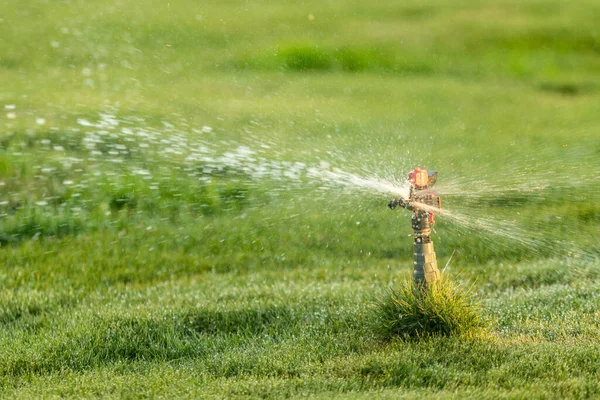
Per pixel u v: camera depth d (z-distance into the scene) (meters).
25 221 31.50
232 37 83.44
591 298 23.03
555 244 30.11
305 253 29.81
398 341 19.03
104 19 88.62
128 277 27.19
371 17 94.81
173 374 17.80
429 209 19.03
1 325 21.97
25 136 41.12
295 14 95.38
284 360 18.30
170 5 97.00
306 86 65.94
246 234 31.77
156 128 46.66
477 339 18.80
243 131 48.44
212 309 22.28
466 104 60.16
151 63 72.25
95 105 51.59
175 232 31.72
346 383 16.66
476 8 99.69
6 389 17.31
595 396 15.85
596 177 39.31
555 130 50.78
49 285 25.88
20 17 87.12
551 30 87.00
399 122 52.88
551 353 18.06
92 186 34.84
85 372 18.19
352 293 23.64
